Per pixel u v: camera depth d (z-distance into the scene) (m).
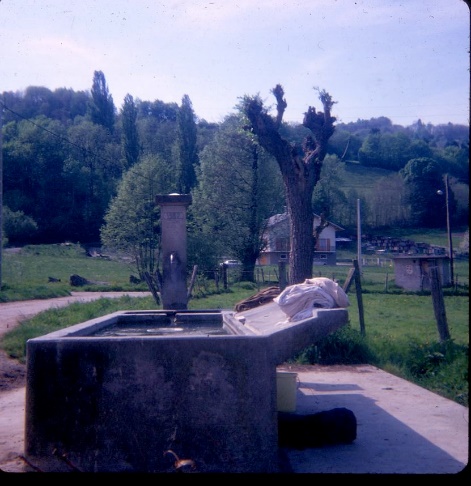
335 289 5.94
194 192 39.12
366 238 55.88
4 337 11.64
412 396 7.34
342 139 68.50
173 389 4.38
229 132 37.62
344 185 56.66
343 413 5.46
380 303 25.48
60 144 56.62
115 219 37.22
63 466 4.30
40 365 4.38
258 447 4.35
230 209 37.75
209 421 4.36
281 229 40.22
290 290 5.90
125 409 4.36
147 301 19.80
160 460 4.31
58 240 59.53
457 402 7.21
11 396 7.55
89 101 58.41
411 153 62.97
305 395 7.43
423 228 51.56
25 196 57.28
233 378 4.39
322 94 13.59
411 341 10.42
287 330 4.64
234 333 5.38
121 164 50.00
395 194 52.28
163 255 10.98
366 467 4.80
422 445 5.38
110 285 35.09
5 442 5.35
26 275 39.47
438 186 50.09
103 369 4.38
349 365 9.68
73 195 58.59
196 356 4.39
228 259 39.88
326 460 4.98
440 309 10.11
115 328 6.75
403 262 36.88
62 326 13.01
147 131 62.75
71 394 4.36
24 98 61.56
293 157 13.01
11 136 55.88
